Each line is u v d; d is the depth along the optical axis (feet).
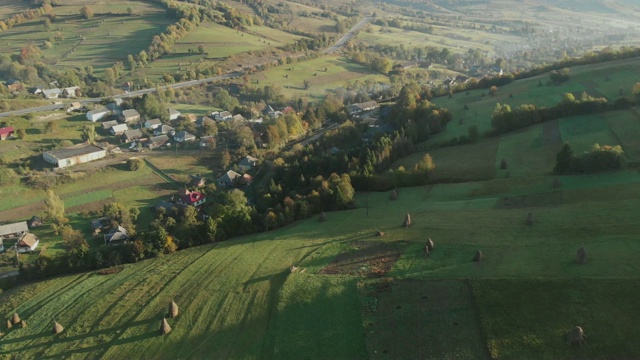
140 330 216.54
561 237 232.12
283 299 217.97
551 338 164.96
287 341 190.29
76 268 303.27
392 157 435.94
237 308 220.43
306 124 645.51
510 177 352.08
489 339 169.68
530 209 278.87
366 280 221.05
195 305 229.45
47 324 234.99
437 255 233.76
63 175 499.51
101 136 622.54
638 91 442.50
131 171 530.27
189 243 320.50
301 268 245.04
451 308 189.26
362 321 192.65
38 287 282.36
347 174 380.99
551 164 362.33
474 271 211.61
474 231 255.91
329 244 270.87
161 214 419.74
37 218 418.51
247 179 488.02
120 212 417.69
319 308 207.00
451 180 368.27
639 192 278.46
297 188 404.16
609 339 160.04
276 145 587.27
